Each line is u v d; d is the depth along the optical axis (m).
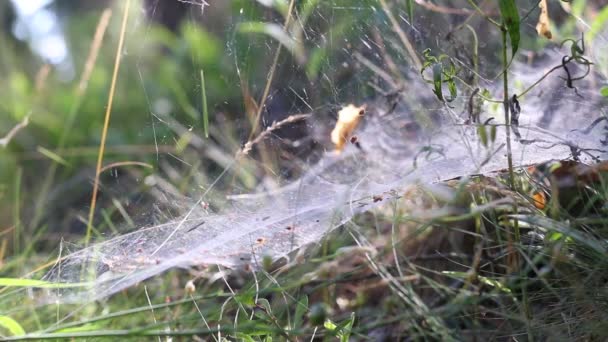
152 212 1.22
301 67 1.24
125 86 1.52
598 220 1.07
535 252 1.09
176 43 1.43
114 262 1.14
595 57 1.16
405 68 1.22
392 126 1.20
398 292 1.08
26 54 1.66
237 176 1.23
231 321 1.13
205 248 1.13
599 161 1.10
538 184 1.11
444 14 1.22
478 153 1.11
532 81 1.18
